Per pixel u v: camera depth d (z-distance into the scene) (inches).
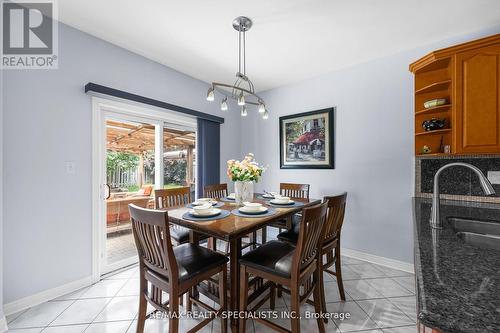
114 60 93.7
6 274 68.1
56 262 78.1
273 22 79.0
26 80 72.0
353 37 87.9
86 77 85.6
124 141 105.7
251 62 109.2
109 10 73.2
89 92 86.6
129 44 93.7
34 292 73.2
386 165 102.0
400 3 69.3
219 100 145.6
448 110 81.7
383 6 70.7
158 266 51.4
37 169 73.9
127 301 76.1
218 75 125.6
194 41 91.2
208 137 136.2
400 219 98.7
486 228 55.6
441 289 22.3
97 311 70.7
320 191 123.7
